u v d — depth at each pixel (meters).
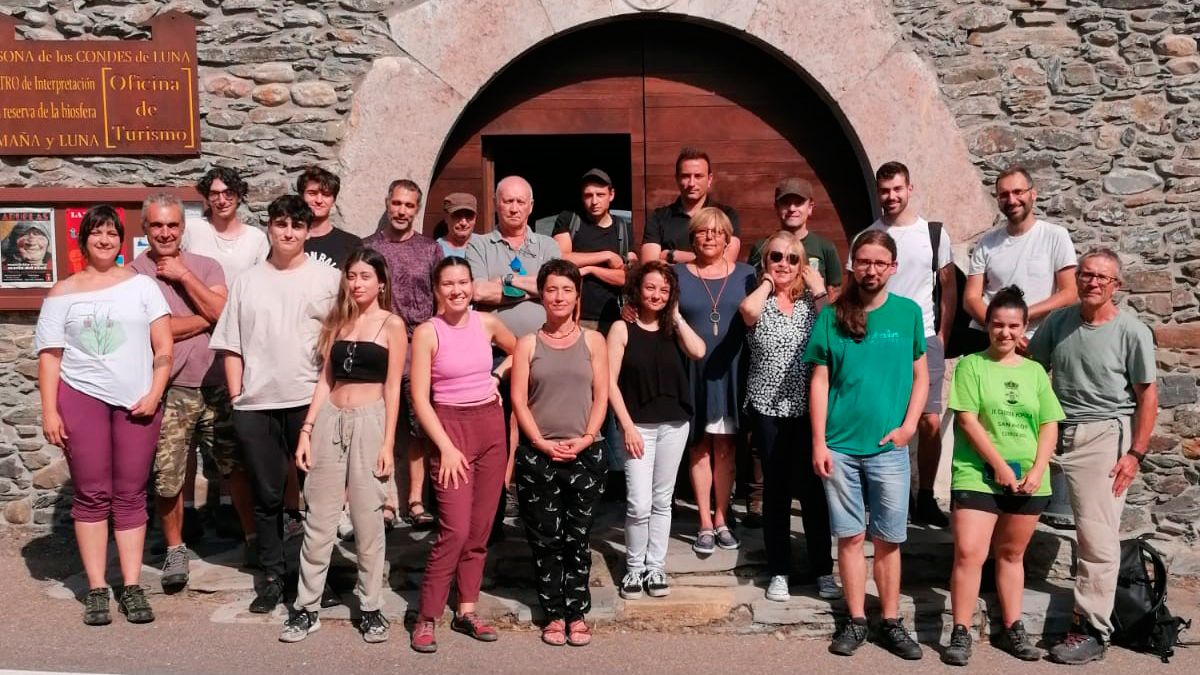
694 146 5.64
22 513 5.43
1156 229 5.33
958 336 5.06
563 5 5.32
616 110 5.62
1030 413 4.12
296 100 5.34
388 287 4.20
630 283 4.42
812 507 4.38
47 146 5.33
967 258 5.38
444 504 4.03
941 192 5.38
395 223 4.81
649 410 4.36
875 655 4.09
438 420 4.06
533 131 5.61
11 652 3.92
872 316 4.14
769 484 4.38
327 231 4.86
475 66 5.35
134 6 5.32
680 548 4.74
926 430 4.90
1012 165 5.35
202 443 4.73
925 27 5.35
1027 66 5.33
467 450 4.09
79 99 5.32
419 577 4.58
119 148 5.34
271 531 4.34
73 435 4.21
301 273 4.35
